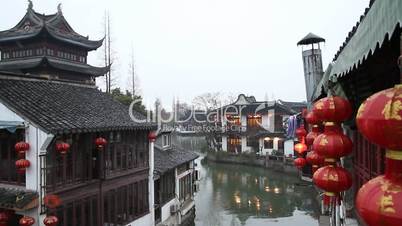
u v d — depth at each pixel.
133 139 21.09
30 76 18.27
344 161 11.49
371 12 3.01
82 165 16.86
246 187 40.03
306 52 14.52
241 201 34.28
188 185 30.33
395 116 2.06
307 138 7.40
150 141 22.86
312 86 14.23
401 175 2.14
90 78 32.16
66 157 15.90
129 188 20.47
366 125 2.22
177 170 27.47
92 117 17.94
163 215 24.66
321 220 16.20
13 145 15.38
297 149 11.59
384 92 2.24
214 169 52.00
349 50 4.09
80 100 20.00
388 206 2.07
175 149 30.64
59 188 15.20
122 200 19.73
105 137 18.30
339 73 4.65
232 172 49.34
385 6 2.55
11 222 15.88
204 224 28.06
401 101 2.08
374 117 2.16
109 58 39.34
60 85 20.41
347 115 4.76
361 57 3.36
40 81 18.95
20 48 28.34
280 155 51.00
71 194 15.96
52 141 14.16
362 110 2.29
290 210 30.98
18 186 14.98
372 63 4.98
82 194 16.67
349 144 4.62
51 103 17.00
